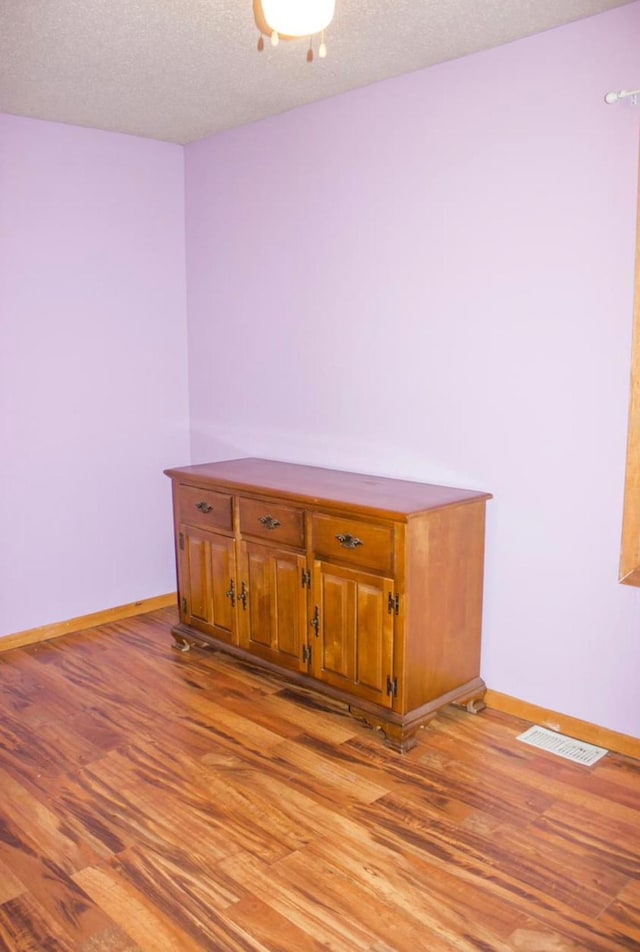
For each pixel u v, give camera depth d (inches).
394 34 96.6
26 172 131.6
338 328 128.2
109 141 141.8
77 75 110.3
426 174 112.0
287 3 62.4
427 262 113.7
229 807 89.0
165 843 82.6
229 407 152.0
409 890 75.1
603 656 100.8
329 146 124.6
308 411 135.9
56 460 141.5
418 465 119.3
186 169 153.1
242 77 112.0
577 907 72.6
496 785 92.8
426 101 110.2
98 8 87.6
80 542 146.6
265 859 79.9
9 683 122.8
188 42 98.2
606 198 94.0
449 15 90.9
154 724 108.9
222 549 125.0
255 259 141.1
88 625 148.8
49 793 92.1
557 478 102.7
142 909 72.9
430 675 103.8
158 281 152.9
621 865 78.4
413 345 117.3
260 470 130.7
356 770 96.7
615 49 90.9
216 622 129.1
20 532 137.8
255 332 143.6
